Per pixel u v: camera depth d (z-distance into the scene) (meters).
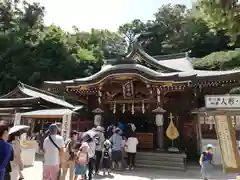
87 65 43.31
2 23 43.34
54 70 39.91
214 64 23.02
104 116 16.95
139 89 15.30
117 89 15.80
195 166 12.89
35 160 13.60
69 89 16.00
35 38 42.53
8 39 40.69
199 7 8.02
